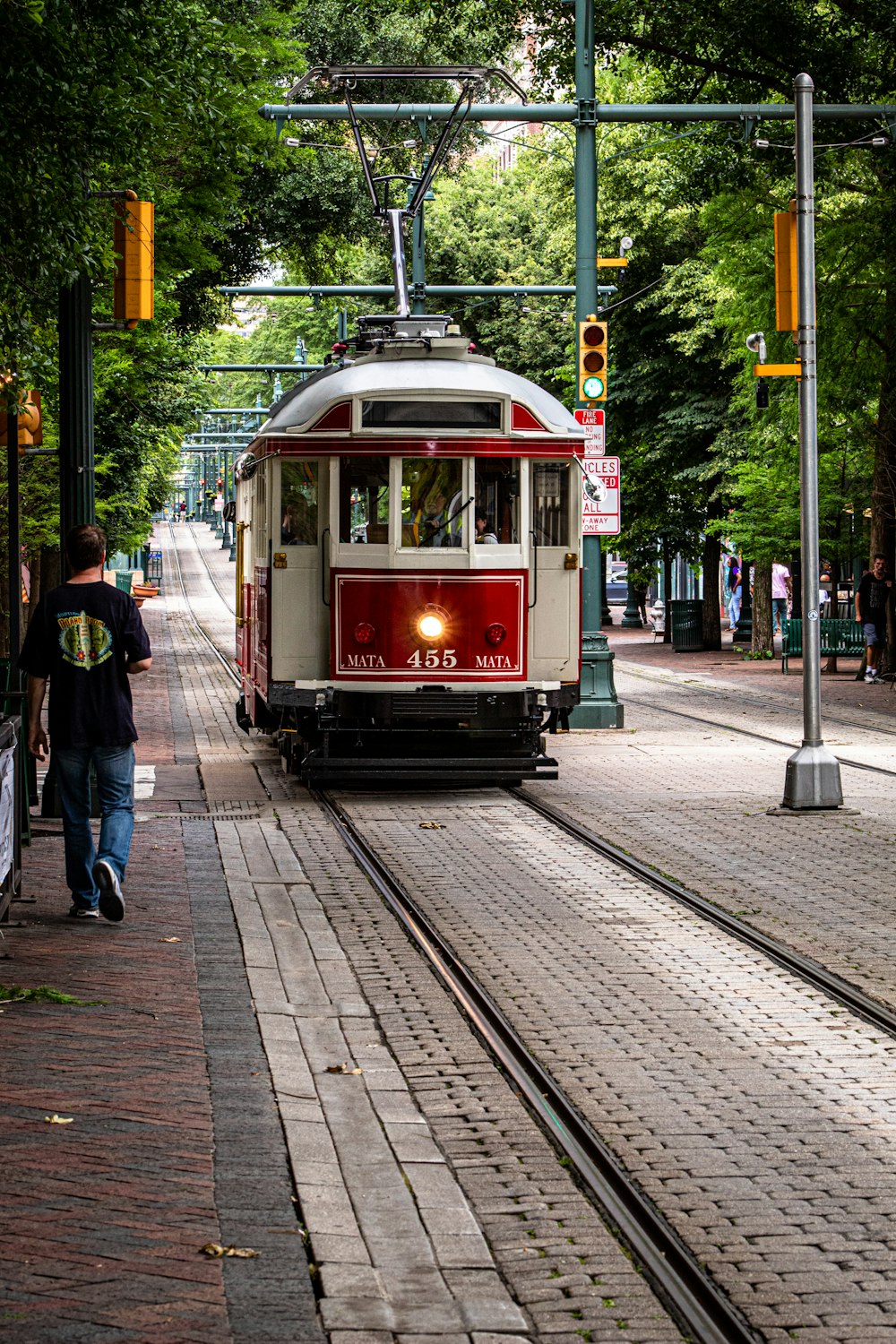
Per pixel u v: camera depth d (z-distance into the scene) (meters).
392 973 11.63
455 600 20.45
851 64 32.44
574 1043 9.95
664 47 33.84
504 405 20.47
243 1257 6.36
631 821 18.69
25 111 12.64
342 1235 6.70
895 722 29.59
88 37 12.95
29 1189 6.96
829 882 15.10
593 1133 8.32
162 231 27.03
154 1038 9.48
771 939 12.75
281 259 47.38
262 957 11.78
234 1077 8.80
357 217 44.88
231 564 115.44
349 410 20.39
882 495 37.41
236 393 127.19
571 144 47.75
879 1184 7.63
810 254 19.39
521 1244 6.84
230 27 19.88
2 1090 8.32
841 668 44.56
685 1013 10.65
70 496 17.48
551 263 65.31
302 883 14.95
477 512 20.58
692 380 47.09
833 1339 6.04
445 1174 7.61
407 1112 8.52
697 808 19.61
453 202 67.38
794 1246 6.90
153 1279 6.11
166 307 30.06
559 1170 7.76
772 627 49.78
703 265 43.31
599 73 45.94
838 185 33.09
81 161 13.12
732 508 49.66
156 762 24.02
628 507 52.03
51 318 18.25
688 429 46.62
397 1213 7.05
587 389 27.92
